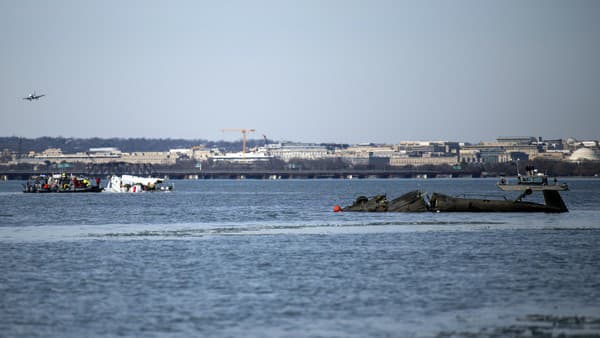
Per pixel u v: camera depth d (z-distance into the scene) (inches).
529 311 7824.8
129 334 7066.9
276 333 7096.5
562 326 7313.0
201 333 7096.5
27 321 7470.5
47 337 6978.4
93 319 7529.5
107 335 7037.4
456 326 7317.9
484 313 7751.0
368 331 7160.4
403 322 7440.9
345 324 7372.1
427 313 7751.0
